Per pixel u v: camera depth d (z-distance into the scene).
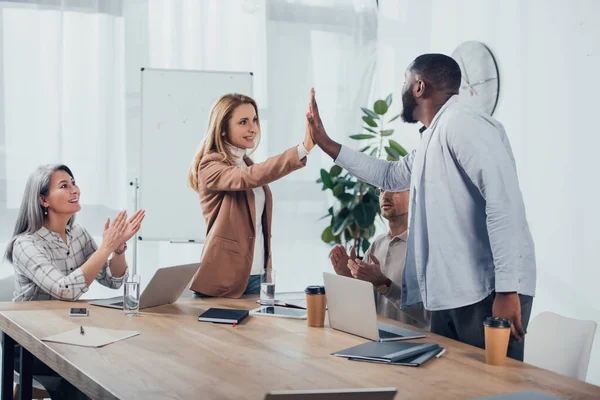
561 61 3.67
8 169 4.51
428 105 2.43
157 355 1.85
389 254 2.80
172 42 4.88
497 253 2.11
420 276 2.33
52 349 1.90
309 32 5.25
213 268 2.89
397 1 5.18
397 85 5.18
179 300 2.79
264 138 5.16
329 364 1.77
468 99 4.38
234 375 1.65
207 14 4.97
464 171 2.25
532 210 3.88
